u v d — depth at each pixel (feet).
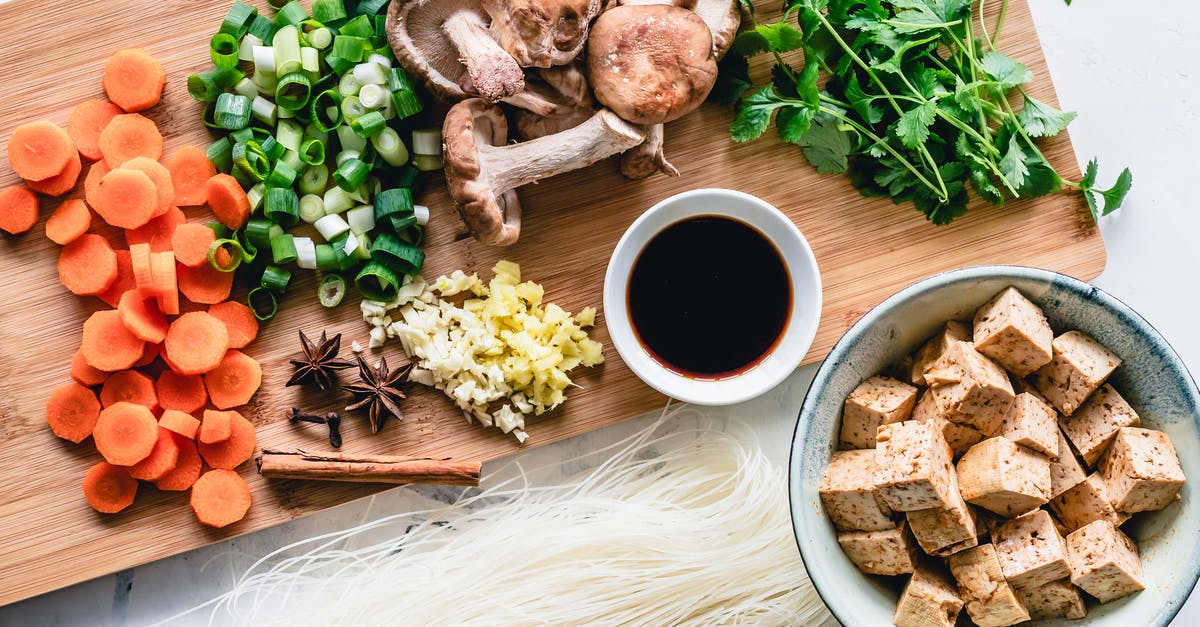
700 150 2.08
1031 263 2.08
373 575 2.12
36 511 2.07
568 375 2.08
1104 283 2.16
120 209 2.01
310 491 2.07
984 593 1.90
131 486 2.06
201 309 2.08
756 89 2.07
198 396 2.07
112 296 2.07
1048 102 2.08
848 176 2.08
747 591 2.11
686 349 2.02
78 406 2.06
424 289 2.07
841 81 2.03
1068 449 1.94
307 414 2.06
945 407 1.91
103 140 2.04
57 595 2.15
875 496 1.89
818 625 2.11
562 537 2.11
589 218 2.08
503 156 1.95
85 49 2.06
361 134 1.99
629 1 1.97
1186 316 2.15
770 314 2.02
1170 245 2.15
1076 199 2.08
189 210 2.07
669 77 1.91
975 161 2.00
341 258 2.04
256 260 2.07
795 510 1.87
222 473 2.05
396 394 2.05
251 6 2.04
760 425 2.15
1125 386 1.94
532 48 1.88
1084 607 1.92
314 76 2.03
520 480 2.16
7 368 2.07
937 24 1.96
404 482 2.05
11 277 2.07
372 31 2.03
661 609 2.11
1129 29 2.16
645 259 2.02
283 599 2.14
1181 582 1.86
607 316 1.97
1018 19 2.08
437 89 1.98
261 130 2.03
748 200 1.98
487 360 2.06
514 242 2.04
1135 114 2.16
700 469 2.14
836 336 2.09
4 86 2.06
